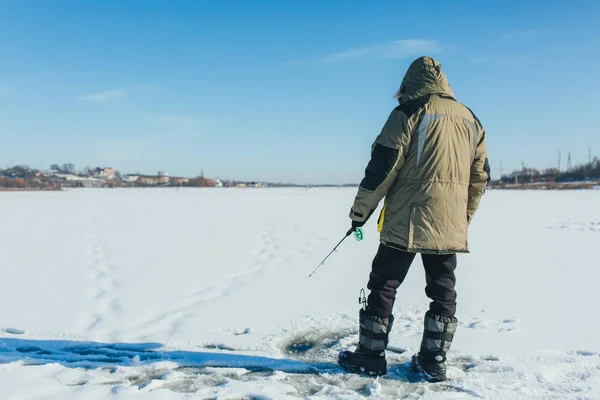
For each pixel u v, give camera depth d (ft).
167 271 17.69
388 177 7.09
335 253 22.26
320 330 10.19
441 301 7.40
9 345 9.16
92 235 28.94
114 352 8.71
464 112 7.33
